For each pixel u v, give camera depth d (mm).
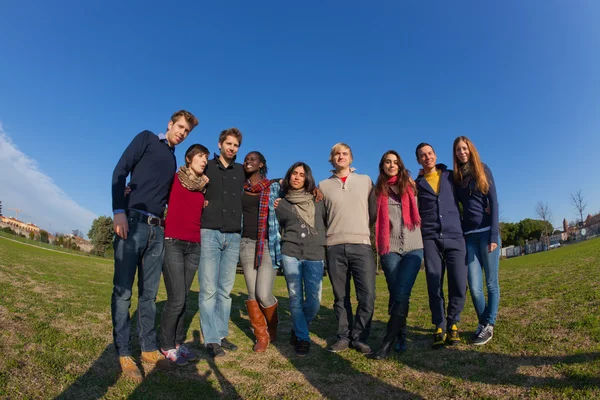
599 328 3658
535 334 3822
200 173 3709
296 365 3572
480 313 3957
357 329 4020
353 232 4039
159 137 3541
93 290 6848
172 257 3518
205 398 2828
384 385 3057
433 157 4238
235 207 4055
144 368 3258
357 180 4234
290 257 4141
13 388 2523
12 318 3859
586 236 36469
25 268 8516
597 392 2475
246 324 5254
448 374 3152
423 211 4180
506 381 2883
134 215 3244
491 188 3945
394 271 4016
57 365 2988
